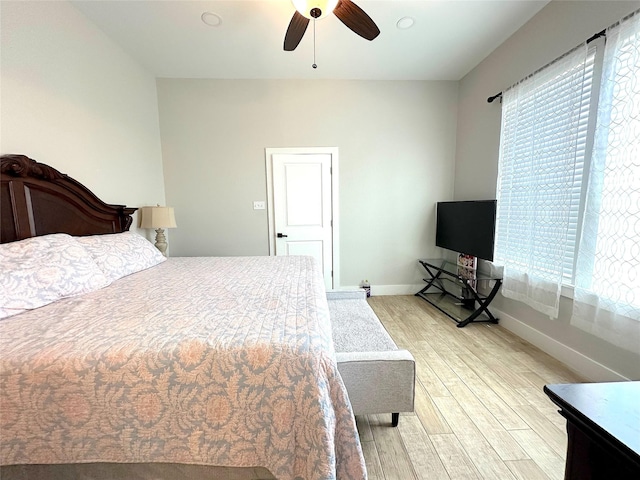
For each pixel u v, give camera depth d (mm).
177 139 3336
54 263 1423
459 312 3051
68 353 867
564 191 1966
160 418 867
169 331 998
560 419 1484
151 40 2531
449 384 1788
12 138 1663
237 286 1607
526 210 2320
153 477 920
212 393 870
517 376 1870
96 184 2332
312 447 835
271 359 880
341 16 1766
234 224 3518
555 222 2035
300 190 3525
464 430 1413
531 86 2252
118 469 913
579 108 1849
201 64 2975
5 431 851
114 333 984
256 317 1129
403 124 3486
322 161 3494
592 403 566
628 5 1562
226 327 1032
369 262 3699
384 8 2143
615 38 1596
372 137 3488
